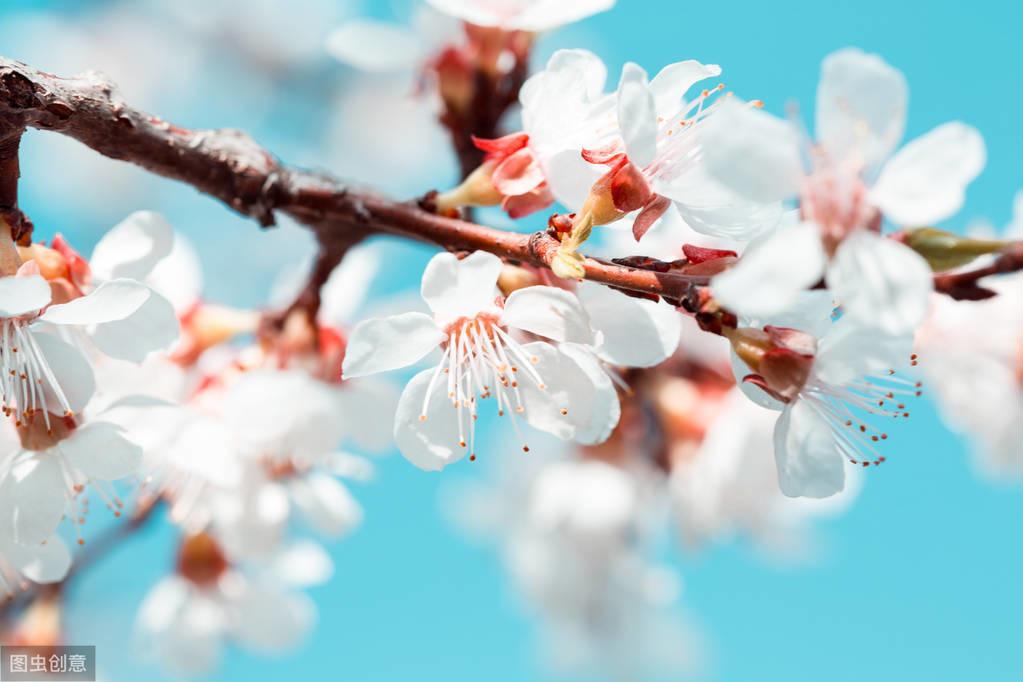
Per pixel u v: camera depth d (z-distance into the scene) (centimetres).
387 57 34
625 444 38
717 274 26
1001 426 36
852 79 25
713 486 35
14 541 27
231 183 29
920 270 25
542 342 27
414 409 27
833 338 26
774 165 25
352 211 29
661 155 27
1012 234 33
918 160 25
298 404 31
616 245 32
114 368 30
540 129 28
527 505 42
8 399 27
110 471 28
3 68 27
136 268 28
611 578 41
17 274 27
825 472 26
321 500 32
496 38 33
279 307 33
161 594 35
